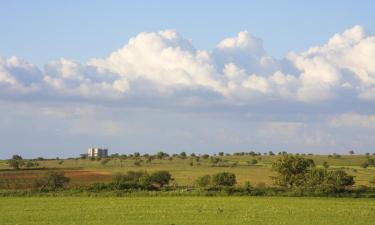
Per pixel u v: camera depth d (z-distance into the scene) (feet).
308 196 309.01
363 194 311.88
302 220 207.62
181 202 273.33
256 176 529.86
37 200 282.36
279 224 196.95
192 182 450.30
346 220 208.23
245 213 227.61
